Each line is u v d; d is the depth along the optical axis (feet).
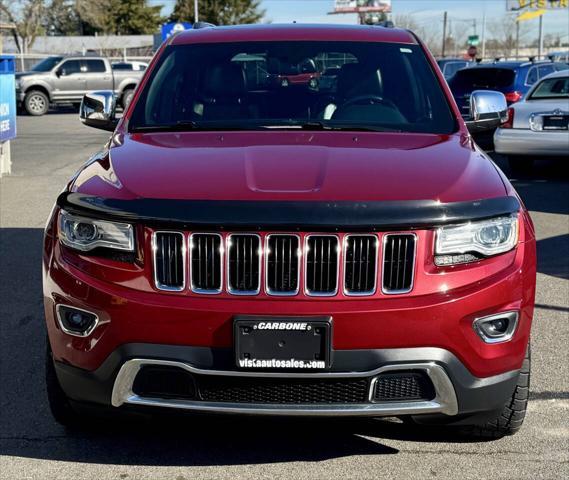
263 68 14.64
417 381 9.72
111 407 10.08
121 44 191.21
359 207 9.55
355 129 13.14
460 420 10.72
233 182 10.14
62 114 83.66
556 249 23.93
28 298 18.84
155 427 12.21
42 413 12.71
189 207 9.63
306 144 11.94
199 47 15.21
